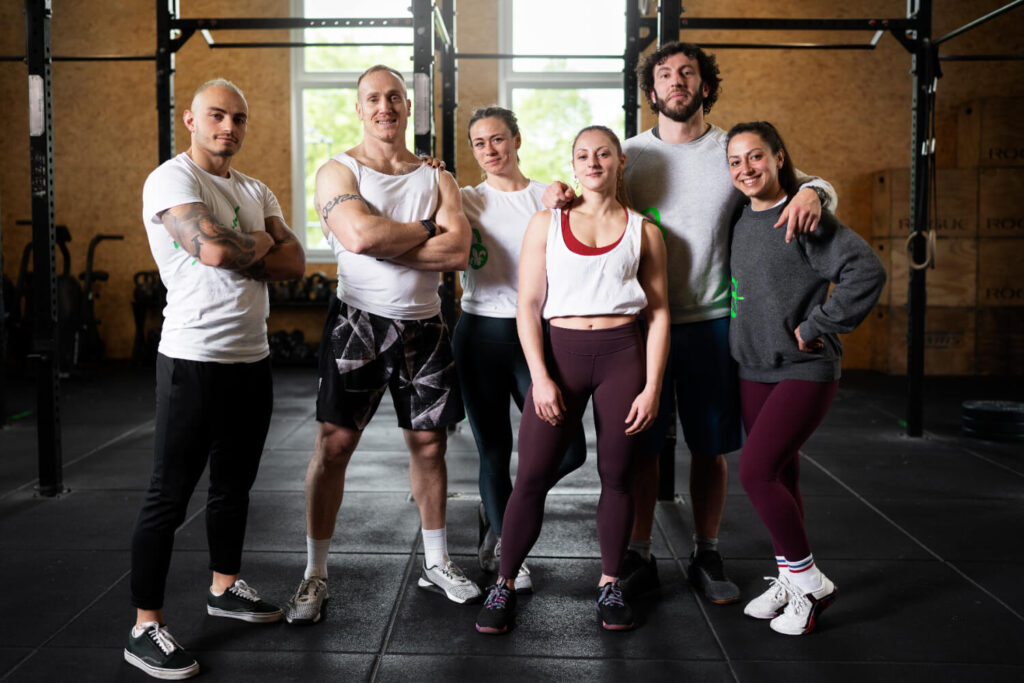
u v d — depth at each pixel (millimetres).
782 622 2254
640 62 2480
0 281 5059
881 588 2568
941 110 7770
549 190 2285
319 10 8141
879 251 7625
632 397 2211
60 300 7102
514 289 2529
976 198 7246
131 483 3783
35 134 3424
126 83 8008
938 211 7281
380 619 2357
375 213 2264
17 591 2527
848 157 7836
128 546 2934
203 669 2059
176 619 2340
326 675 2035
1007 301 7309
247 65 8000
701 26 3965
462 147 7941
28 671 2037
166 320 2062
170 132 4145
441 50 4820
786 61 7781
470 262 2564
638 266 2252
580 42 8062
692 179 2400
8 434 4871
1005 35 7621
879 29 4340
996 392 6484
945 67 7730
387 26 4000
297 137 8203
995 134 7188
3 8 7969
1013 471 4008
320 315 8391
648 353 2254
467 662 2104
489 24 7840
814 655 2135
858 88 7770
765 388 2299
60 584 2584
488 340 2533
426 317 2365
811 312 2115
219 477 2258
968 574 2680
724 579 2502
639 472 2492
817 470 4043
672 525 3230
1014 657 2117
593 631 2281
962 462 4191
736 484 3783
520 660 2115
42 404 3549
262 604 2332
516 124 2598
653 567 2561
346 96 8172
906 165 7797
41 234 3488
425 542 2545
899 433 4910
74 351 7066
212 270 2027
